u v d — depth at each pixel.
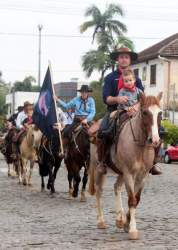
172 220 11.32
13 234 9.78
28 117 19.47
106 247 8.70
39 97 16.09
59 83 58.19
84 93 14.91
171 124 35.06
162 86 47.28
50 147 15.98
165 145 34.53
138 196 9.59
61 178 21.39
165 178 21.66
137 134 9.13
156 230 10.17
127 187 9.34
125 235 9.70
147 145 9.12
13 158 20.58
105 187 17.95
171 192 16.77
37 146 17.03
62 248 8.63
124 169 9.38
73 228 10.38
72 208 13.23
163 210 12.80
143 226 10.59
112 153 9.78
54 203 14.20
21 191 17.14
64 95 56.00
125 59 10.16
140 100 9.14
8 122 23.38
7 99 70.12
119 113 9.79
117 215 10.18
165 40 54.19
